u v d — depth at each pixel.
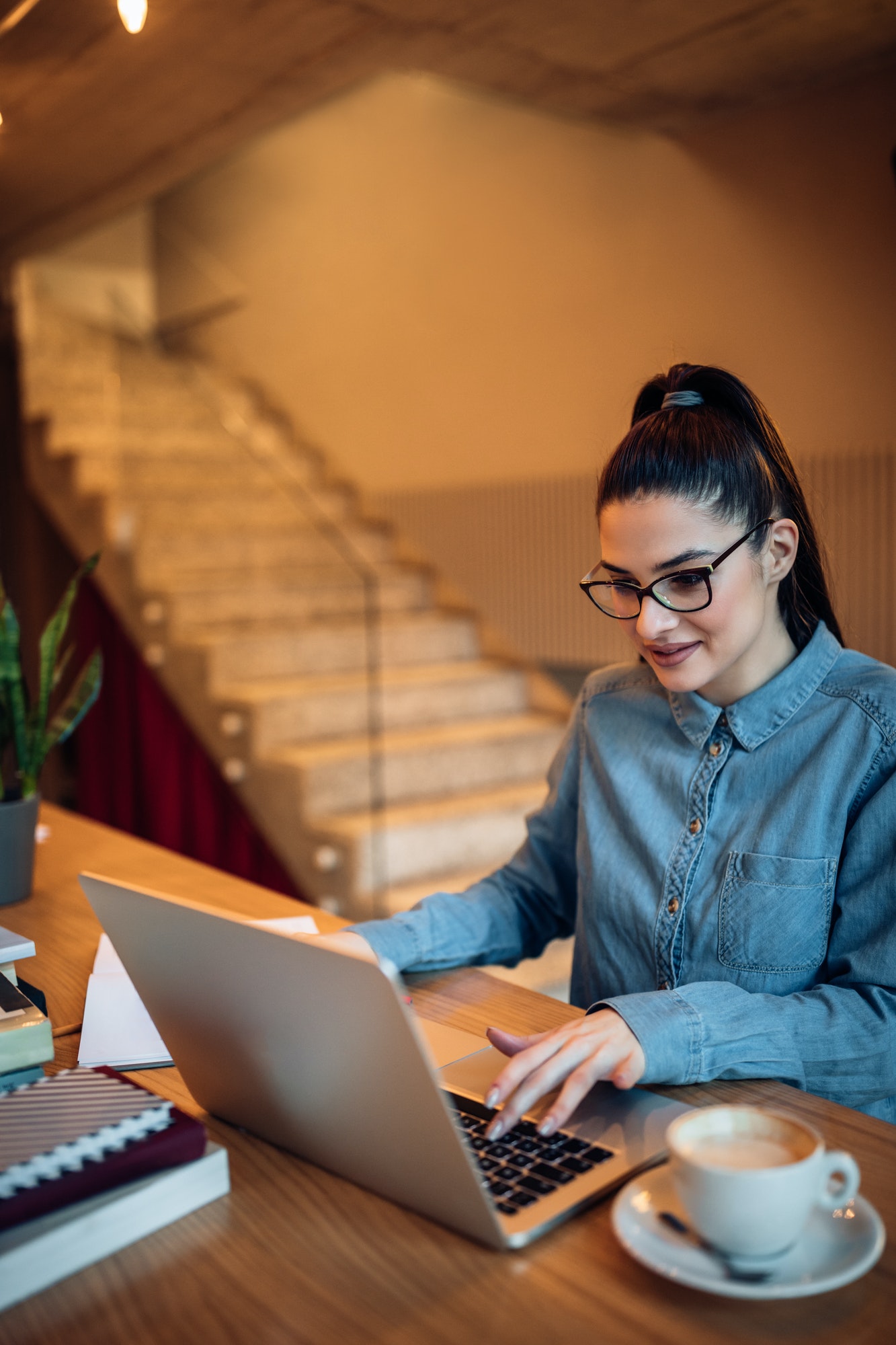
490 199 4.70
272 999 0.73
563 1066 0.84
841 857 1.08
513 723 4.57
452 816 3.85
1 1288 0.65
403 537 5.36
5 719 1.53
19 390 6.56
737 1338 0.61
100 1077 0.80
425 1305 0.64
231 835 4.68
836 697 1.11
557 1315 0.63
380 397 5.46
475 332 4.85
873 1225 0.66
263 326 6.30
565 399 4.43
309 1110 0.77
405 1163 0.72
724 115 3.64
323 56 3.01
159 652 4.50
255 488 5.25
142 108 3.41
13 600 6.66
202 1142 0.75
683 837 1.15
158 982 0.83
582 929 1.28
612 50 3.01
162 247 6.98
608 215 4.17
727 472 1.01
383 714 4.33
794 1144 0.65
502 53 3.02
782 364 3.60
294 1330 0.62
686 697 1.17
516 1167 0.77
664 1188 0.72
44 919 1.43
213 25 2.80
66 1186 0.69
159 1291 0.66
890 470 3.30
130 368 5.78
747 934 1.09
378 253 5.37
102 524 4.87
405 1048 0.65
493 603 4.88
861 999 0.98
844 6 2.71
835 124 3.34
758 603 1.05
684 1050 0.90
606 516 1.06
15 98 3.32
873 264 3.29
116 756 5.22
